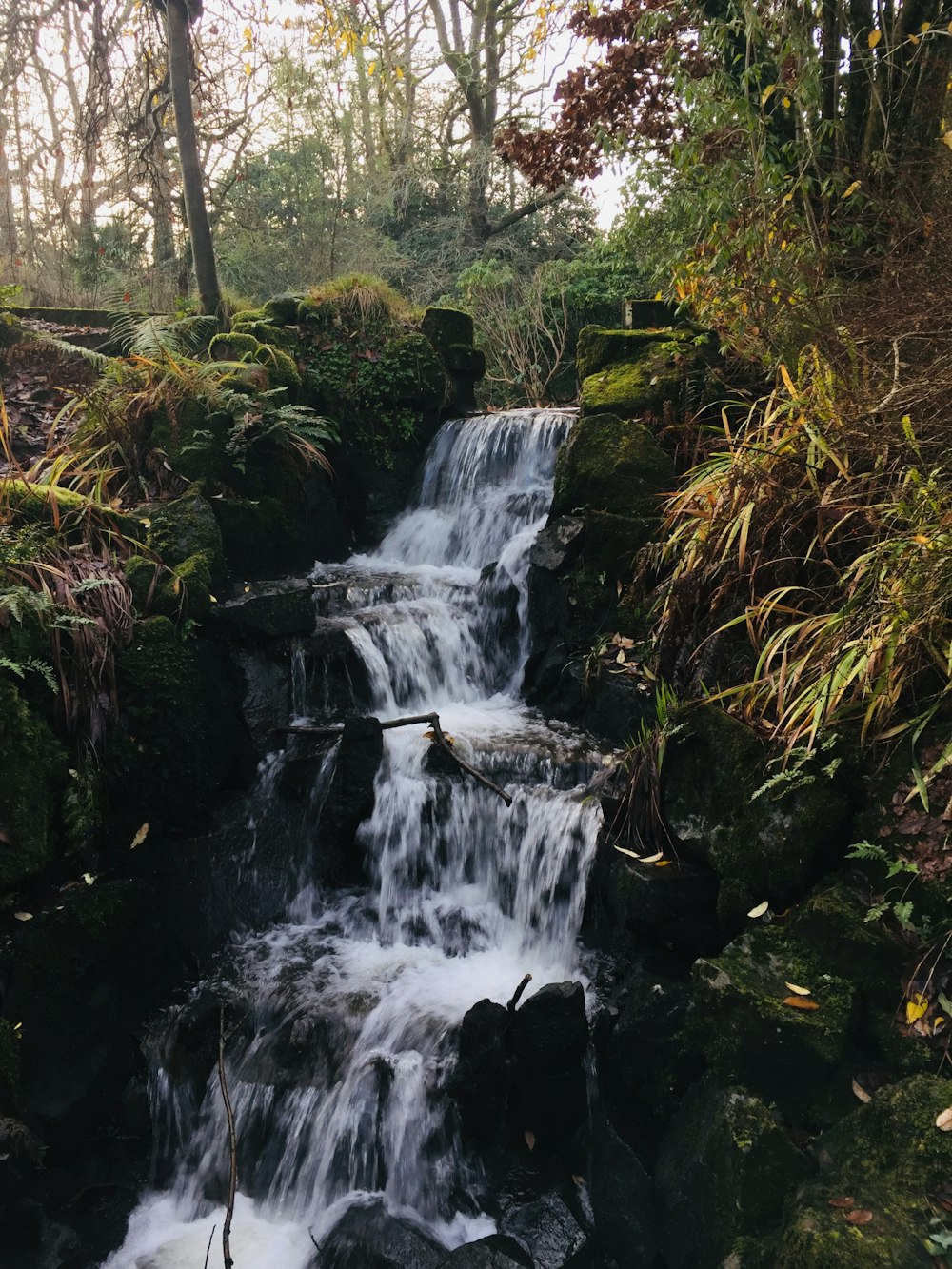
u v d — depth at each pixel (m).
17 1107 3.14
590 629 5.02
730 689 3.58
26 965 3.37
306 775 4.57
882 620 3.26
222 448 5.73
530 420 6.75
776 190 5.38
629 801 3.79
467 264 14.70
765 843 3.26
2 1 11.66
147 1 7.78
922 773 3.05
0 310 7.29
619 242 8.40
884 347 4.18
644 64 6.68
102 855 3.89
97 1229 3.18
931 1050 2.67
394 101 16.45
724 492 4.18
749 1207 2.59
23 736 3.59
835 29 5.34
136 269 11.42
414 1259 2.90
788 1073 2.78
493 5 14.65
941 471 3.46
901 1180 2.38
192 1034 3.70
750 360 5.05
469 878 4.34
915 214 4.74
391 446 7.31
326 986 3.89
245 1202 3.41
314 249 13.29
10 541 4.20
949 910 2.79
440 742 4.45
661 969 3.47
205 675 4.46
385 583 5.84
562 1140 3.30
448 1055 3.43
